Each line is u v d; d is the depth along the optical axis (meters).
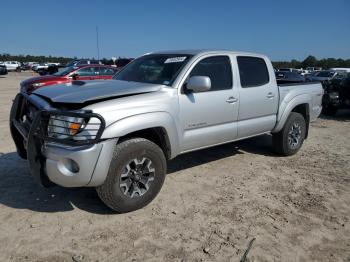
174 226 3.65
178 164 5.62
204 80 4.14
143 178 3.94
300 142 6.37
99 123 3.45
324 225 3.79
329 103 11.38
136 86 4.16
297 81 7.01
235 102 5.01
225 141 5.07
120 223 3.67
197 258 3.13
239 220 3.83
